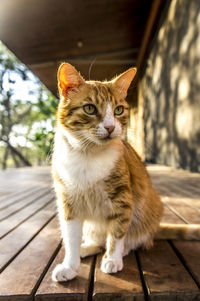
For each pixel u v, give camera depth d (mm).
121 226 442
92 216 470
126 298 344
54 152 496
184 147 1609
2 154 5680
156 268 420
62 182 456
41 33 1691
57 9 1452
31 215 767
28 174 1985
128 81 552
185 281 376
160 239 552
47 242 539
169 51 1833
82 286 366
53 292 350
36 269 421
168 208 791
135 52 2043
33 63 2023
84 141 464
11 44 1760
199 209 767
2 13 1444
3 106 4324
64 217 453
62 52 1971
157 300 344
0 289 360
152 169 1805
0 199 1029
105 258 429
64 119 479
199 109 1346
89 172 442
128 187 460
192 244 518
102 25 1685
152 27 1518
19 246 521
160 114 2125
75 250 424
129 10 1536
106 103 492
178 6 1611
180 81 1626
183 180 1303
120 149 491
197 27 1330
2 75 4086
